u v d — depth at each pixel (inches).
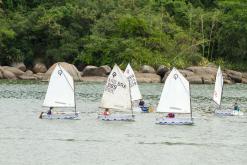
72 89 4269.2
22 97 5531.5
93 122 4141.2
